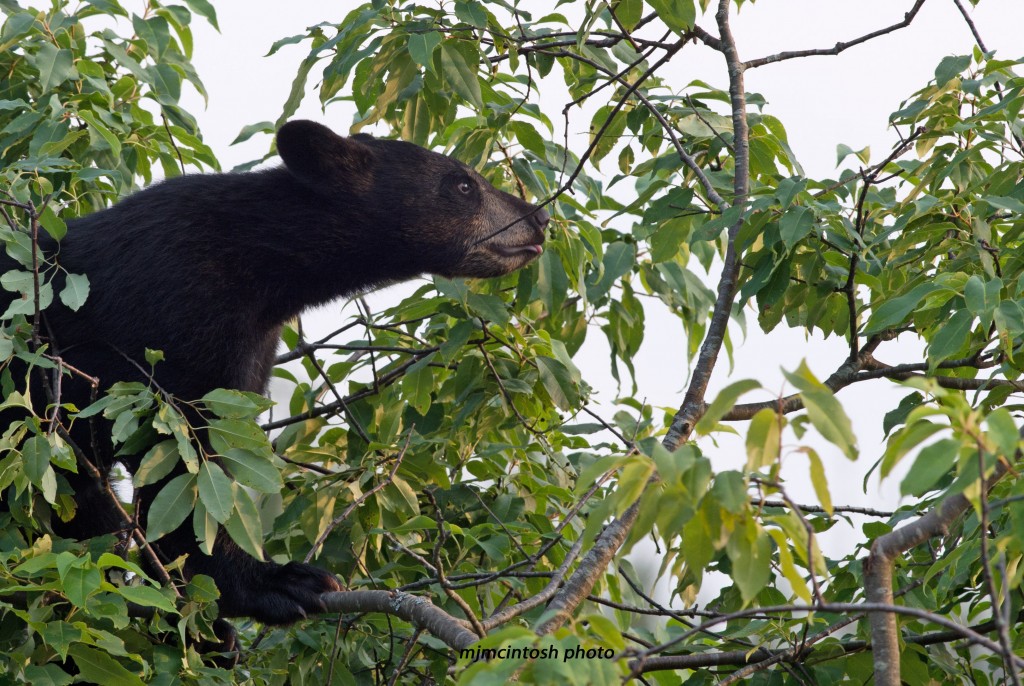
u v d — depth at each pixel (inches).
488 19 332.2
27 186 290.4
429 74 350.9
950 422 149.5
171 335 320.5
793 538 152.7
